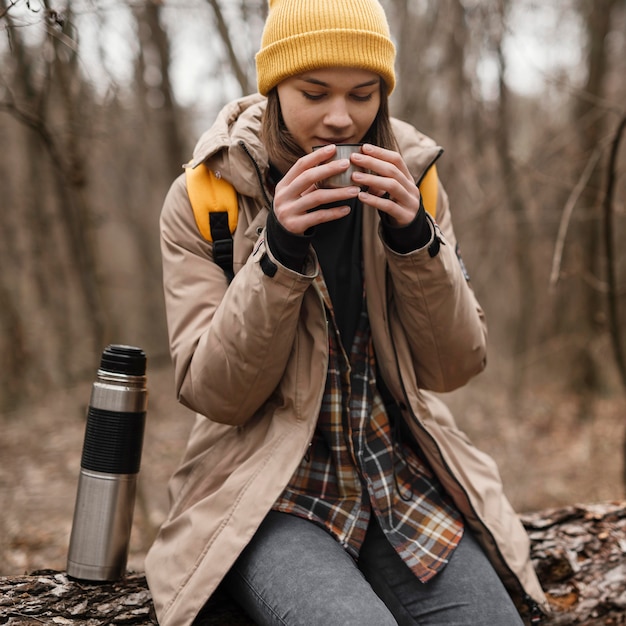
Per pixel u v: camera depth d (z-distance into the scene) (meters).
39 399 9.09
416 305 1.78
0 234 9.72
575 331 9.57
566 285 9.66
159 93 7.30
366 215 1.86
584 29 8.32
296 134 1.78
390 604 1.81
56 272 9.79
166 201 1.94
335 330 1.81
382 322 1.85
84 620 1.88
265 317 1.65
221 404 1.75
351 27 1.69
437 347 1.85
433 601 1.76
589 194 7.52
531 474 6.41
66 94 4.16
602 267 8.87
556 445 7.26
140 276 12.68
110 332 4.82
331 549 1.70
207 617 1.88
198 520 1.74
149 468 5.93
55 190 7.80
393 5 6.91
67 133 4.23
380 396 1.94
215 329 1.71
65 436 7.22
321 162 1.65
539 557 2.25
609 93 8.70
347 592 1.58
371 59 1.70
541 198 8.30
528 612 1.99
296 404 1.78
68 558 1.99
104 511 1.95
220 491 1.74
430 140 1.99
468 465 1.96
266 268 1.64
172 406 8.27
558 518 2.41
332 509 1.80
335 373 1.83
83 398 8.77
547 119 8.05
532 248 9.40
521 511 5.78
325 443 1.86
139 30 6.50
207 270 1.85
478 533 1.90
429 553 1.79
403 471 1.92
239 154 1.80
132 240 12.47
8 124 8.53
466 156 7.30
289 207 1.61
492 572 1.80
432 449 1.86
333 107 1.72
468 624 1.71
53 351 10.08
